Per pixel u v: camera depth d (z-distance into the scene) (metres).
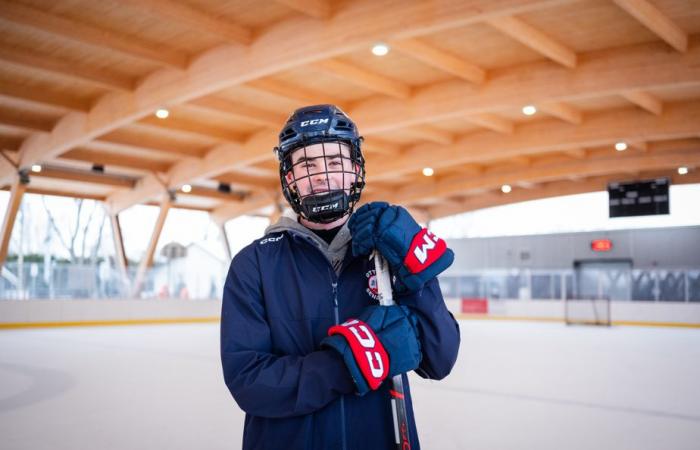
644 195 20.89
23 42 10.15
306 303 1.22
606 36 10.22
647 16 8.57
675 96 13.48
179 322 19.55
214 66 10.50
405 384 1.19
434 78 12.38
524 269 23.83
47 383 6.85
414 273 1.10
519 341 12.68
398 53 10.98
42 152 15.25
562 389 6.46
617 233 22.11
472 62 11.47
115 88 11.77
